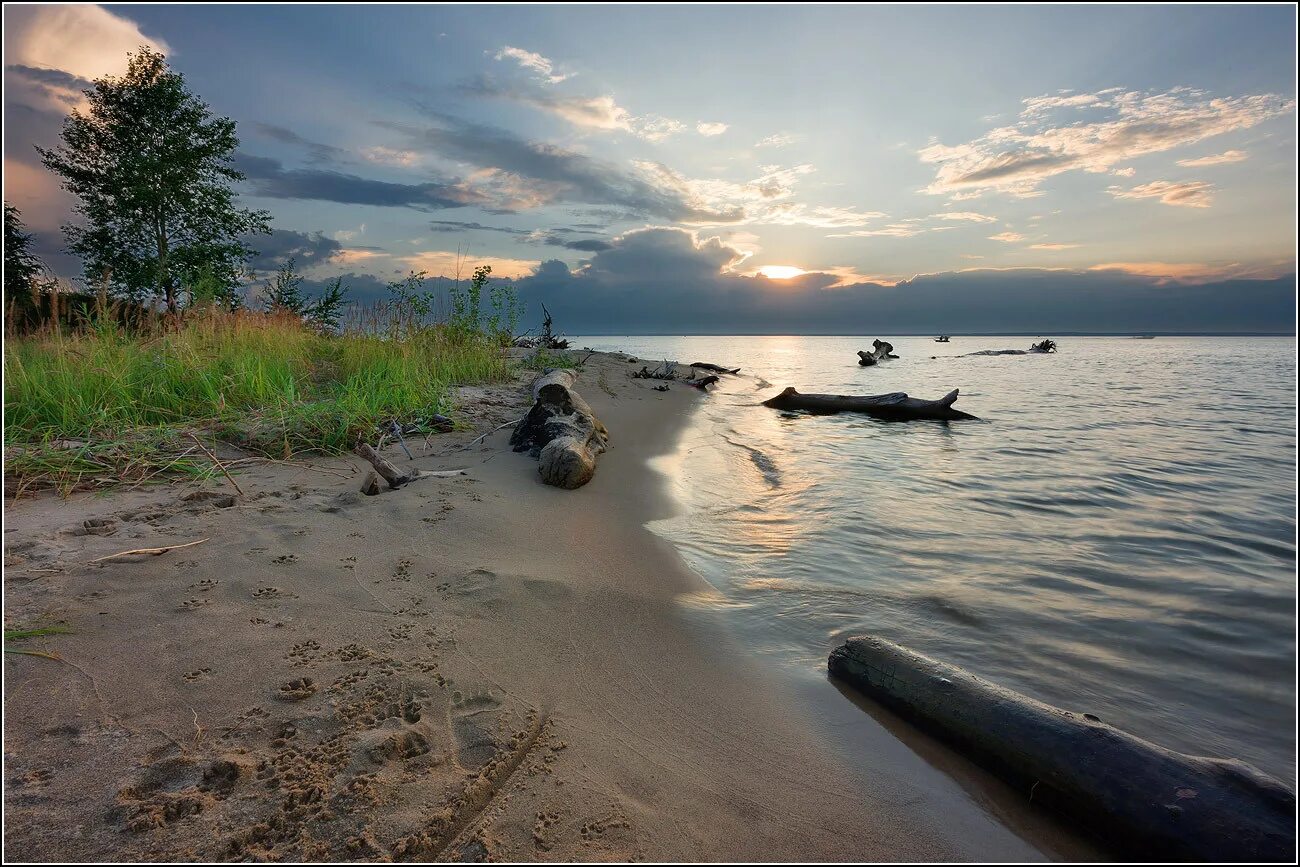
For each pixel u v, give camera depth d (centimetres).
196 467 562
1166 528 590
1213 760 237
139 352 812
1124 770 229
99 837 185
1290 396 1789
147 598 328
